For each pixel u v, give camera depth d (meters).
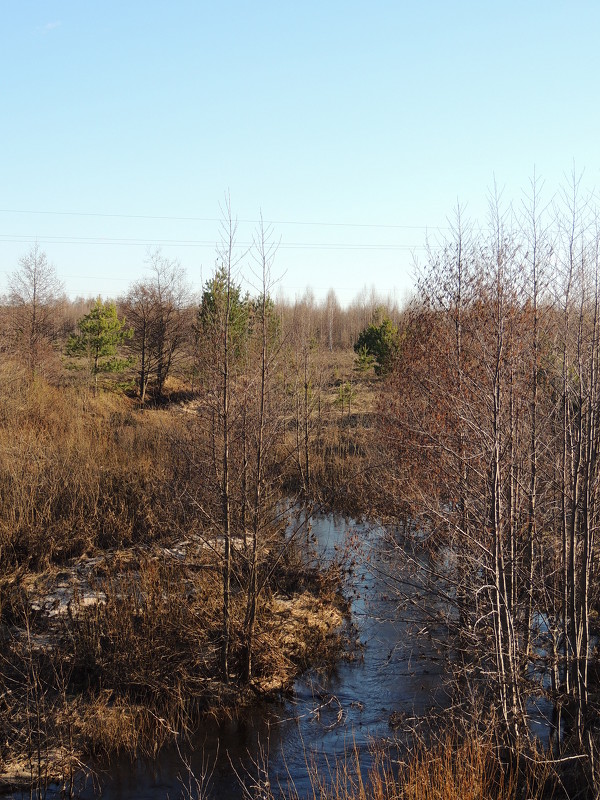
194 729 9.05
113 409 30.30
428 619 10.77
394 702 9.80
